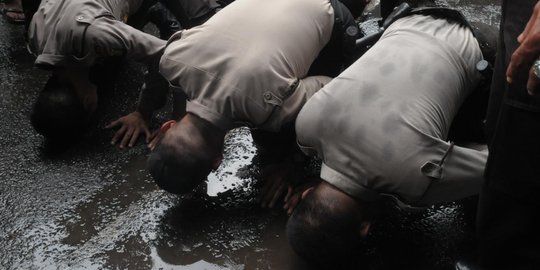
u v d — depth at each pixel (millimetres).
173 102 2680
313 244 1849
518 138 1565
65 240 2209
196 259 2131
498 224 1762
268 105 2018
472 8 3264
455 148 1858
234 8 2162
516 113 1537
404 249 2135
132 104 2811
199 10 2803
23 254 2164
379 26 2660
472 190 1938
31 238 2219
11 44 3193
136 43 2324
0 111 2773
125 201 2350
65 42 2318
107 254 2154
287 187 2312
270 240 2178
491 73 2041
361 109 1853
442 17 2186
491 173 1692
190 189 2152
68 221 2279
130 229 2238
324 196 1867
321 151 1914
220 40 2070
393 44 2023
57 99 2387
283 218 2250
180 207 2307
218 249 2158
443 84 1935
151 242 2189
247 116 2047
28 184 2428
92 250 2170
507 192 1667
